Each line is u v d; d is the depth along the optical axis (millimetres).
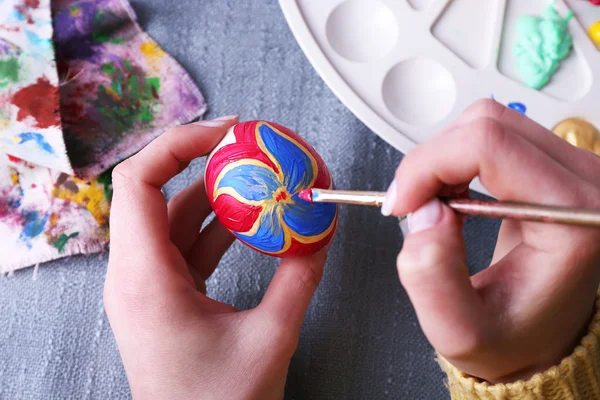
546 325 547
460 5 917
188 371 658
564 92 897
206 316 679
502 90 893
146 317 667
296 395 918
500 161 478
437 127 883
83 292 971
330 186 712
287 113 1013
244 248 967
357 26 916
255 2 1055
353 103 871
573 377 591
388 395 917
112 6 1029
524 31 896
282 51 1036
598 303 622
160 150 720
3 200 966
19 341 958
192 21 1054
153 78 1020
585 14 911
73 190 976
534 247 534
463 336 496
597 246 508
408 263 471
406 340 933
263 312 685
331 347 931
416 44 900
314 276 717
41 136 953
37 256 957
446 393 915
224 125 754
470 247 953
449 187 553
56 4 1019
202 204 875
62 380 942
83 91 1004
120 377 938
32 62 977
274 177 676
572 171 535
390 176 982
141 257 688
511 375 602
